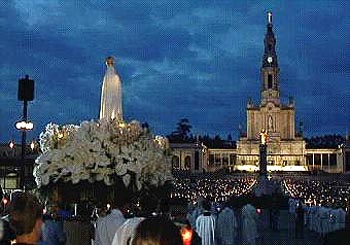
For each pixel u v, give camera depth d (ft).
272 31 622.13
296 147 588.91
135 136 43.62
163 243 16.57
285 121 597.52
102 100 46.62
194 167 604.08
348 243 34.42
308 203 224.53
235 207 245.65
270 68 604.90
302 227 157.38
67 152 42.22
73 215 46.52
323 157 616.39
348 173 540.93
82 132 42.60
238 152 595.06
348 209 38.58
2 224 27.09
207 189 383.65
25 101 94.89
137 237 16.80
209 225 107.55
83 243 43.65
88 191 42.60
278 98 603.26
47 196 43.52
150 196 43.91
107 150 42.24
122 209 41.75
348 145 603.67
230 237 122.93
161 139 46.96
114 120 44.04
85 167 41.83
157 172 43.80
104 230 38.29
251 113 602.03
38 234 22.79
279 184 381.19
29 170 156.35
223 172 555.28
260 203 244.22
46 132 44.39
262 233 170.71
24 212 22.33
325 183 459.32
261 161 398.42
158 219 17.13
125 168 41.73
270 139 594.24
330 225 139.95
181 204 64.95
